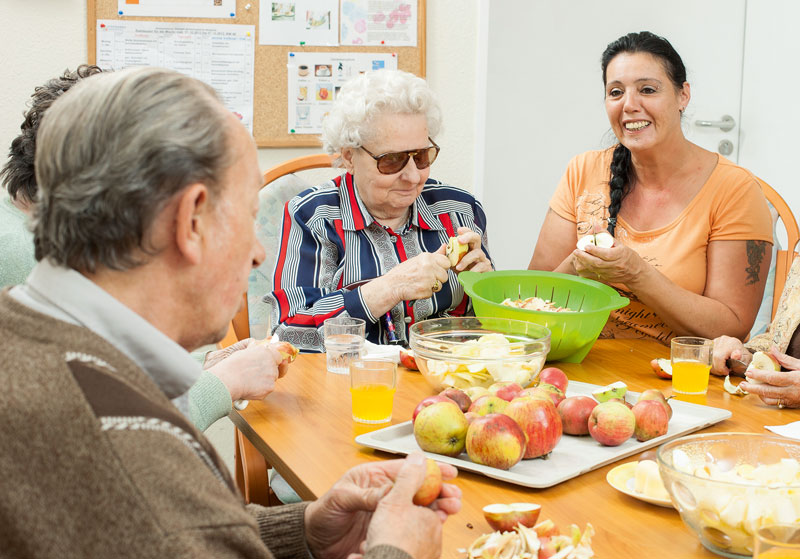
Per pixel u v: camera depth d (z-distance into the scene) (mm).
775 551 705
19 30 2621
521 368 1405
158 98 709
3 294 720
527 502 1036
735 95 4168
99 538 588
